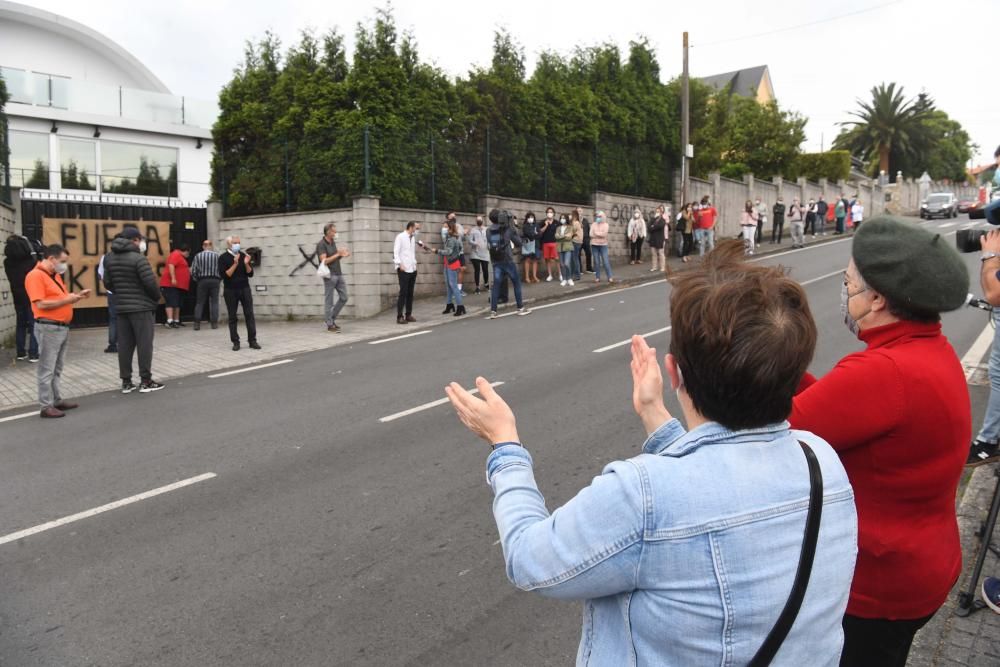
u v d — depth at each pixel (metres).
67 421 7.44
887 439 1.78
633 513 1.25
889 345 1.91
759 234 26.80
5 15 26.95
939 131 67.75
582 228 19.00
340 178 15.34
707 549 1.24
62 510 5.06
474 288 17.08
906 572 1.81
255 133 17.00
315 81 16.36
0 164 12.82
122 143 23.92
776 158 33.69
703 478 1.28
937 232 1.89
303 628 3.51
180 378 9.53
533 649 3.33
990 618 3.36
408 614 3.62
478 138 18.16
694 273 1.47
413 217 15.92
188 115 25.09
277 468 5.76
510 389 8.03
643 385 1.68
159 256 16.34
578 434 6.34
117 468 5.90
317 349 11.34
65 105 22.95
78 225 15.35
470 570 4.04
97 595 3.88
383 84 15.98
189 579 4.01
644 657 1.28
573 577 1.28
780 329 1.32
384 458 5.91
